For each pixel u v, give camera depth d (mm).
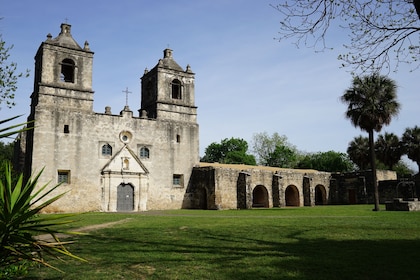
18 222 4176
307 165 66938
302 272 7055
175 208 34875
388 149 49156
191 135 37281
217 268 7551
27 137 31812
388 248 9414
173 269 7539
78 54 32406
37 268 7824
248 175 34875
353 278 6578
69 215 4496
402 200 25891
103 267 7840
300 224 15734
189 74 38688
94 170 31125
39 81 31094
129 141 33500
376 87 26688
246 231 13547
